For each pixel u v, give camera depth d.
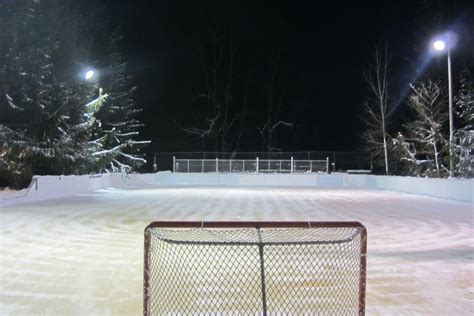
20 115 27.98
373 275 7.93
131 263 8.63
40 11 29.48
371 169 42.19
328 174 40.56
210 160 41.72
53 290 6.87
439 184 24.94
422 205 20.41
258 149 54.38
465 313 5.97
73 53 32.25
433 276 7.89
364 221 14.82
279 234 6.22
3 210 17.33
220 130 53.16
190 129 52.53
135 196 25.06
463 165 27.84
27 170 26.25
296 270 7.48
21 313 5.86
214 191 30.19
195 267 7.45
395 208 18.98
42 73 27.98
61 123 29.55
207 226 5.06
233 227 5.08
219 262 7.84
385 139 38.31
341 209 18.45
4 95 27.02
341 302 6.01
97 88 35.22
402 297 6.64
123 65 41.94
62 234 11.87
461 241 11.30
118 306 6.12
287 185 40.16
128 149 41.38
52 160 28.55
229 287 6.64
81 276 7.69
